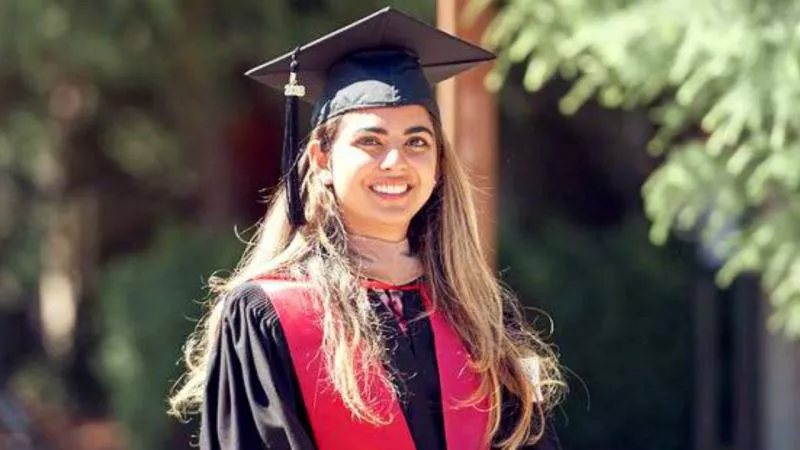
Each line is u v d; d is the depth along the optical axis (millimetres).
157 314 23391
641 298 23719
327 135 8000
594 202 27641
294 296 7668
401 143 7867
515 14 14719
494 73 15344
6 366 36906
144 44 23875
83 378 34281
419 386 7723
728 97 13133
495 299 8180
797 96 12898
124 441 24875
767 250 14203
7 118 30703
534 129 26531
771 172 13461
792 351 20969
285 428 7402
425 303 7980
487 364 7898
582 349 23500
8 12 22047
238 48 23953
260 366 7523
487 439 7816
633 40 13812
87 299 34406
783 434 21078
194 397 8789
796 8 13148
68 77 26859
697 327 23594
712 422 23219
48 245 34406
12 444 28656
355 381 7484
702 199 14500
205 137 27594
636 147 26562
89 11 22469
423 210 8219
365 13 22344
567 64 14922
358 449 7539
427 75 8992
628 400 23641
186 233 25203
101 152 33281
